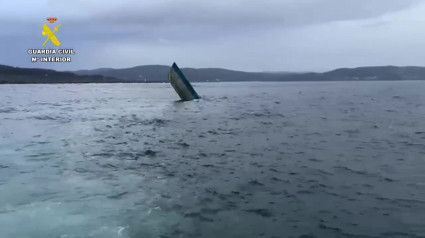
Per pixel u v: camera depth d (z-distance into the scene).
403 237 8.04
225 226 8.67
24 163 15.20
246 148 19.08
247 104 53.34
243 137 22.81
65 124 29.45
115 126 28.42
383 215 9.34
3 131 24.86
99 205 10.01
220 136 23.28
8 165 14.80
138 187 11.84
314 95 83.81
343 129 26.20
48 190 11.37
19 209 9.59
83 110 43.56
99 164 15.21
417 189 11.52
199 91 116.19
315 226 8.68
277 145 19.91
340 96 77.50
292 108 45.62
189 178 13.04
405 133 24.08
